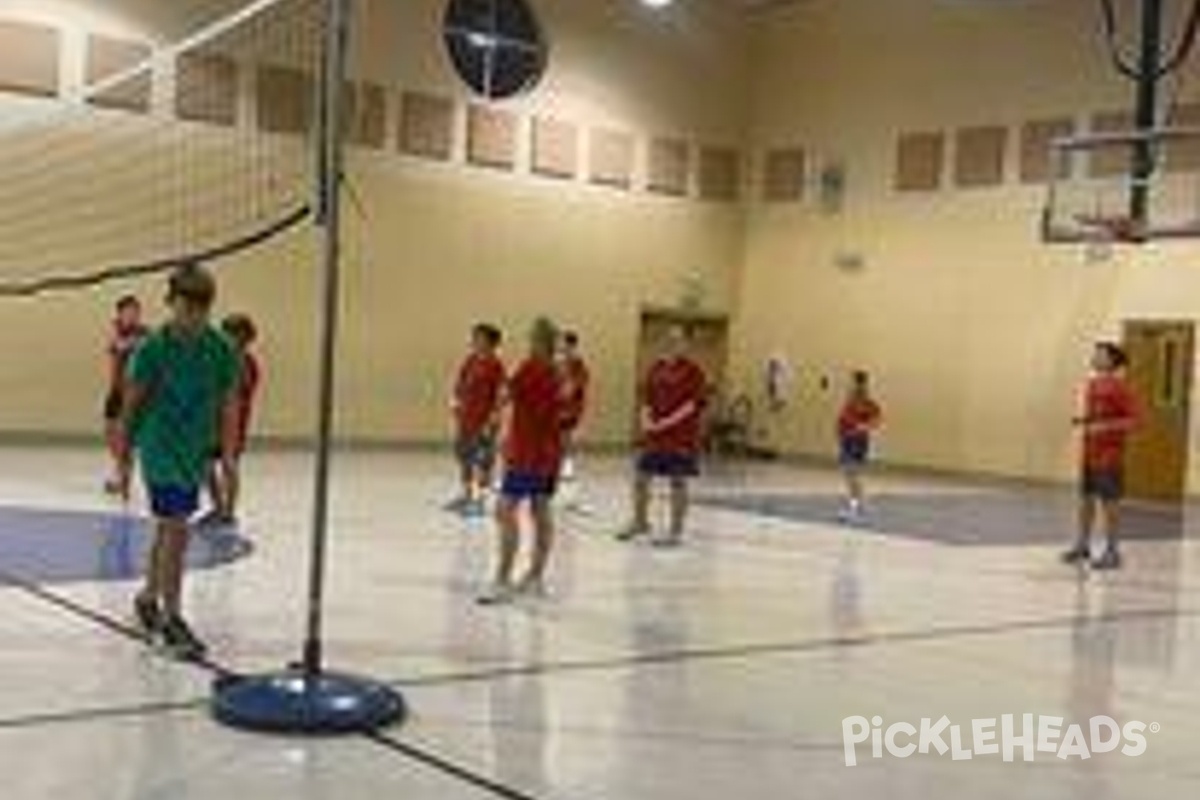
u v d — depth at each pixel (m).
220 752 5.39
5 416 18.33
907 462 22.06
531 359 8.88
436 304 21.44
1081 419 12.98
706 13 23.86
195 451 6.96
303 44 19.73
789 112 23.83
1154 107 18.86
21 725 5.62
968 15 21.48
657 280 23.58
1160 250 19.27
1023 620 9.26
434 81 21.25
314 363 20.39
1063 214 20.03
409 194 21.11
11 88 18.09
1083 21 20.14
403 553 10.59
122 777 5.04
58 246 18.41
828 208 23.23
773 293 24.06
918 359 22.02
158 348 6.82
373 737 5.72
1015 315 20.86
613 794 5.14
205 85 19.30
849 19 23.00
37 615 7.63
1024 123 20.83
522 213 22.12
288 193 19.92
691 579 10.15
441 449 21.16
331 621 7.92
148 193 18.95
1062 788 5.52
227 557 9.91
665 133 23.52
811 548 12.25
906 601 9.75
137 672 6.53
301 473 16.48
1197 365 18.91
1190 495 19.00
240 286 19.73
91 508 12.05
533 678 6.86
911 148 22.17
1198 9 18.48
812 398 23.38
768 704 6.60
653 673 7.11
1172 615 9.80
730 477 19.44
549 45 22.22
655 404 11.96
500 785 5.17
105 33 18.66
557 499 14.97
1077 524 15.24
